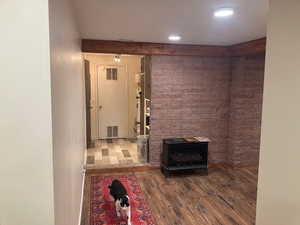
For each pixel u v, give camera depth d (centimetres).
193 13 244
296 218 107
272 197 120
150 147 468
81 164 349
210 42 423
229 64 478
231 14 246
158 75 454
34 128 98
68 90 171
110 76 677
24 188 99
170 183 409
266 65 121
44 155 100
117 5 221
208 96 477
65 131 148
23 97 96
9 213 99
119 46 422
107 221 293
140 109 601
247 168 482
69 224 166
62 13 139
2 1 92
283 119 112
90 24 296
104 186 394
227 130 493
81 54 403
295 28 104
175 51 446
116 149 585
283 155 113
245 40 400
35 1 94
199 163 452
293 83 106
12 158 98
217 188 390
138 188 387
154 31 334
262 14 245
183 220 296
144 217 302
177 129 472
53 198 102
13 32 94
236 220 297
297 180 106
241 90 461
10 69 95
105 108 683
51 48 100
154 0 208
